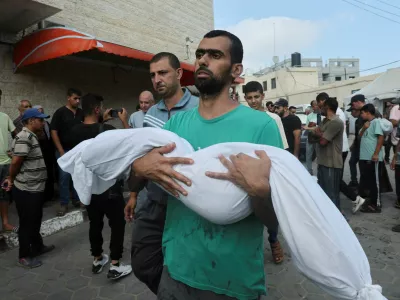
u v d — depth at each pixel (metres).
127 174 1.39
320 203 1.08
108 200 2.79
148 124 2.50
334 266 1.04
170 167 1.19
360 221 4.34
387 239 3.71
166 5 8.12
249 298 1.28
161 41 7.94
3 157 3.69
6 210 3.74
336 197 4.11
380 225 4.16
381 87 15.11
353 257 1.05
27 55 4.73
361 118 5.24
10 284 2.94
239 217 1.17
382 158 4.74
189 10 8.99
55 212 4.50
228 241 1.23
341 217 1.14
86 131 2.74
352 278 1.04
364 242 3.65
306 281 2.87
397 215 4.54
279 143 1.30
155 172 1.22
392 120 5.71
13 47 4.95
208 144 1.31
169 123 1.55
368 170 4.64
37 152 3.18
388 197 5.50
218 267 1.24
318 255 1.05
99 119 3.29
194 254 1.28
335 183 4.09
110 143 1.30
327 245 1.04
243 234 1.25
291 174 1.10
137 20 7.18
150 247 1.85
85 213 4.69
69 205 4.88
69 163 1.52
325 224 1.05
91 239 3.02
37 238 3.45
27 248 3.24
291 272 3.03
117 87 6.98
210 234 1.25
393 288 2.72
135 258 1.88
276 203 1.10
